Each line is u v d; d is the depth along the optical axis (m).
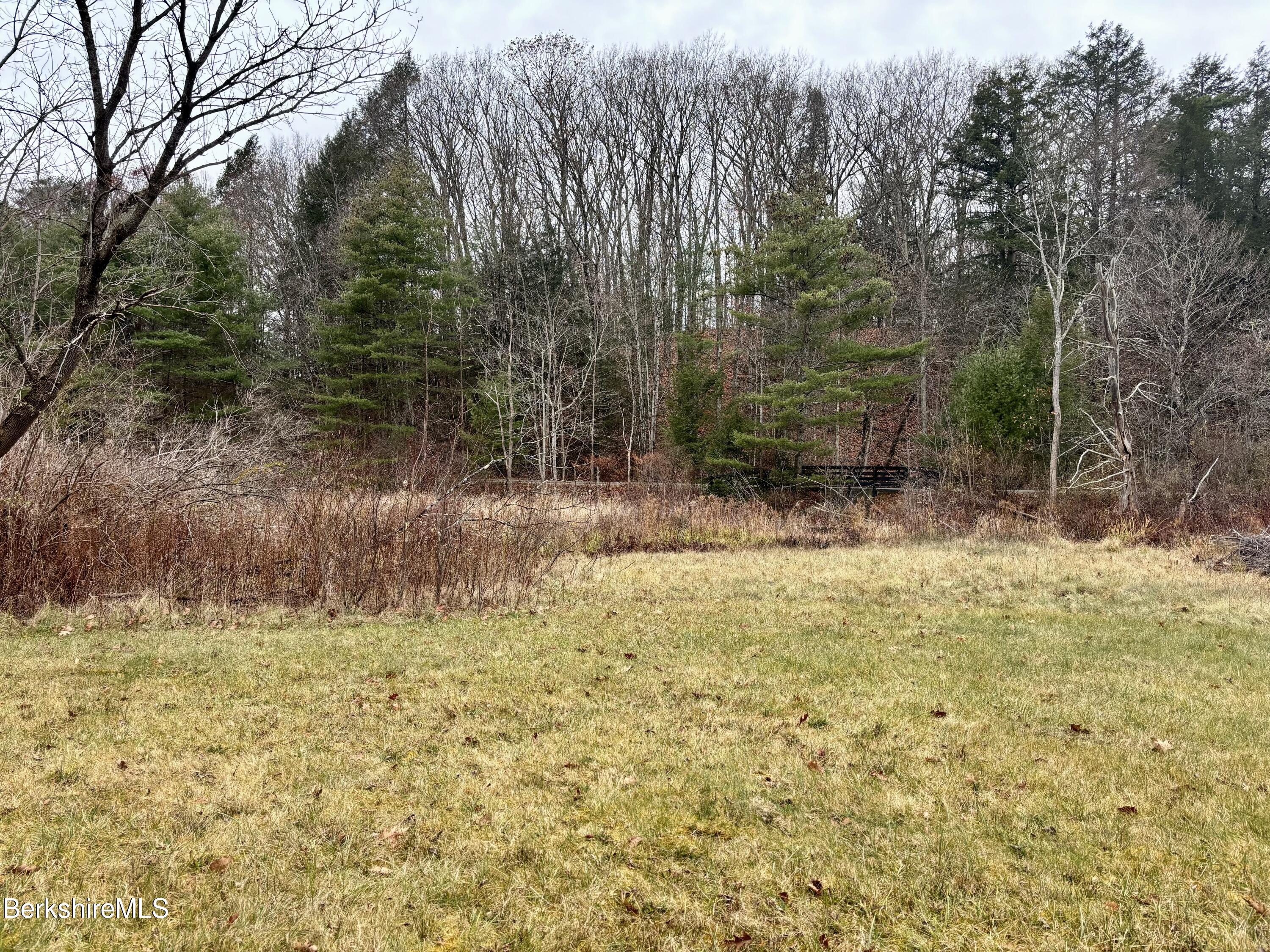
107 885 3.20
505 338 33.69
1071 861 3.54
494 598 9.89
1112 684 6.41
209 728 5.02
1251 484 19.55
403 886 3.27
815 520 20.22
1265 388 21.69
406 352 30.03
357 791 4.16
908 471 21.92
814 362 26.91
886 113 38.66
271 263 34.88
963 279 34.72
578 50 39.03
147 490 9.84
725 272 35.19
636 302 34.03
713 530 17.78
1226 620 9.23
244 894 3.16
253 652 7.05
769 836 3.76
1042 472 23.02
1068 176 24.47
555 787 4.25
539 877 3.38
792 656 7.22
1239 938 2.97
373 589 9.45
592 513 17.52
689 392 29.42
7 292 9.52
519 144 40.22
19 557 8.62
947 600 10.70
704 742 4.95
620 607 9.77
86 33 6.91
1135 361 24.50
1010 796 4.21
